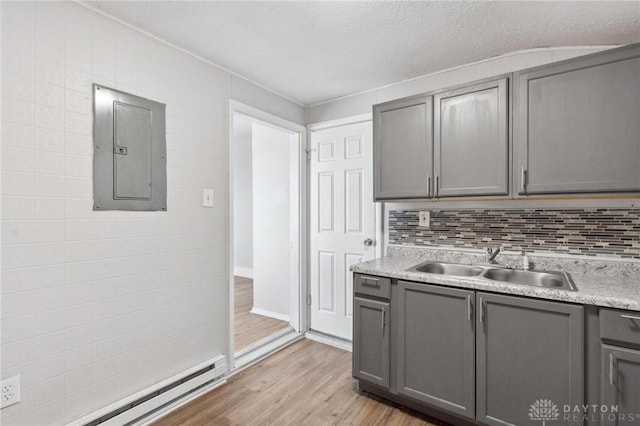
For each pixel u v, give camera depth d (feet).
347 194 9.55
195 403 6.72
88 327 5.43
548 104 5.72
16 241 4.69
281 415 6.35
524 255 6.70
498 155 6.19
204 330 7.30
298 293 10.32
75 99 5.28
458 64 7.56
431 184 6.95
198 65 7.18
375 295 6.77
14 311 4.67
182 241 6.84
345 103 9.61
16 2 4.69
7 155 4.61
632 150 5.11
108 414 5.57
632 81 5.10
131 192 5.99
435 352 6.02
